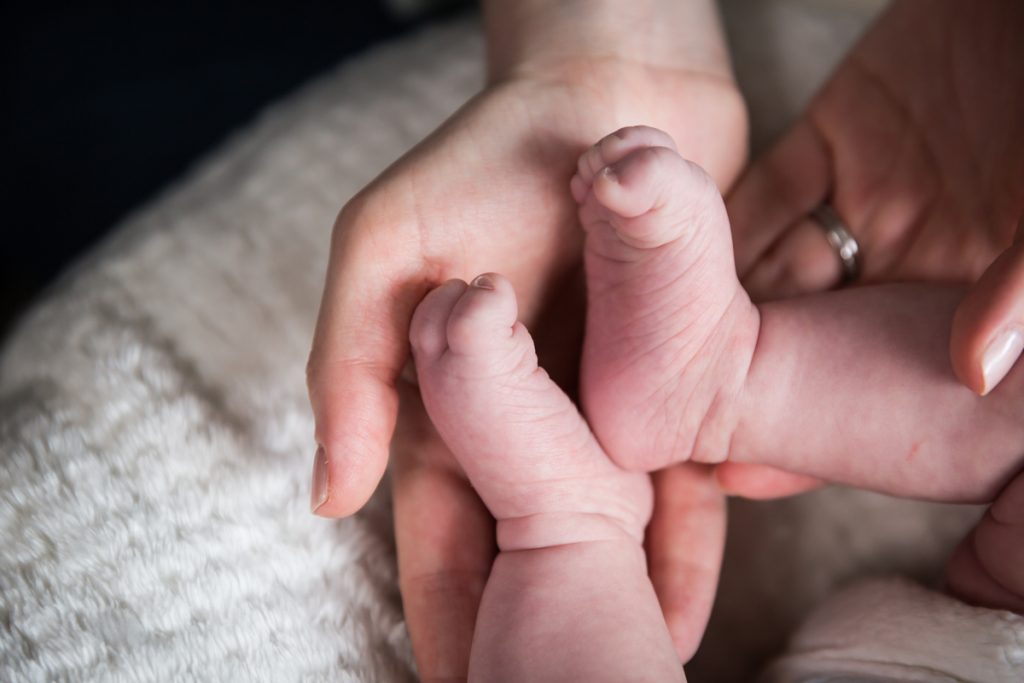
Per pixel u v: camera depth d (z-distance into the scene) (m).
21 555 0.43
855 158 0.50
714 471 0.47
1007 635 0.42
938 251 0.48
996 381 0.41
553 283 0.47
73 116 0.75
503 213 0.45
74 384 0.48
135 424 0.46
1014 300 0.40
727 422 0.45
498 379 0.42
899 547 0.48
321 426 0.43
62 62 0.76
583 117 0.46
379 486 0.48
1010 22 0.48
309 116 0.56
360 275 0.43
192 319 0.50
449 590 0.44
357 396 0.43
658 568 0.46
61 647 0.42
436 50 0.58
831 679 0.43
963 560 0.45
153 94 0.75
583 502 0.44
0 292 0.75
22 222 0.74
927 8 0.50
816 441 0.44
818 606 0.46
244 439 0.47
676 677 0.41
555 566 0.43
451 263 0.44
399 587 0.46
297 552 0.45
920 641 0.42
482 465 0.43
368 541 0.46
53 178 0.74
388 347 0.43
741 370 0.44
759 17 0.57
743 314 0.44
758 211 0.50
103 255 0.53
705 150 0.49
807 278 0.49
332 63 0.75
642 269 0.43
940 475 0.44
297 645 0.43
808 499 0.49
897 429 0.44
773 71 0.56
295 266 0.52
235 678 0.42
